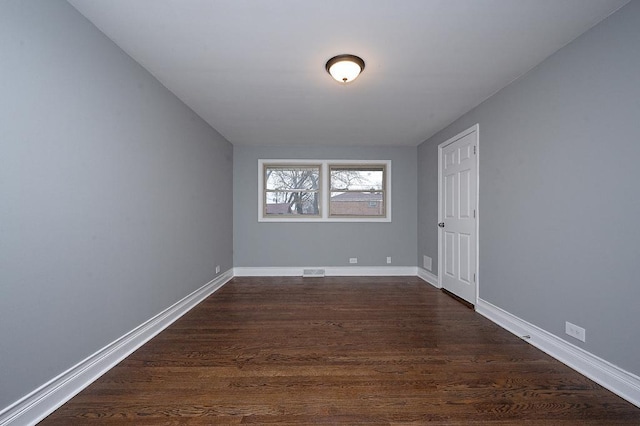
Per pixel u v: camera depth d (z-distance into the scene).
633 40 1.45
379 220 4.57
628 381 1.48
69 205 1.51
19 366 1.26
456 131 3.32
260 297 3.36
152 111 2.27
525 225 2.21
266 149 4.53
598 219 1.63
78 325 1.57
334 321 2.60
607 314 1.58
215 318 2.67
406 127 3.62
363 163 4.55
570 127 1.81
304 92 2.58
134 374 1.73
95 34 1.68
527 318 2.19
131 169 2.02
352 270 4.57
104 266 1.76
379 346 2.10
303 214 4.61
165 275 2.47
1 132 1.19
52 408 1.40
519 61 2.06
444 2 1.49
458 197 3.28
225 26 1.68
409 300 3.24
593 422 1.33
